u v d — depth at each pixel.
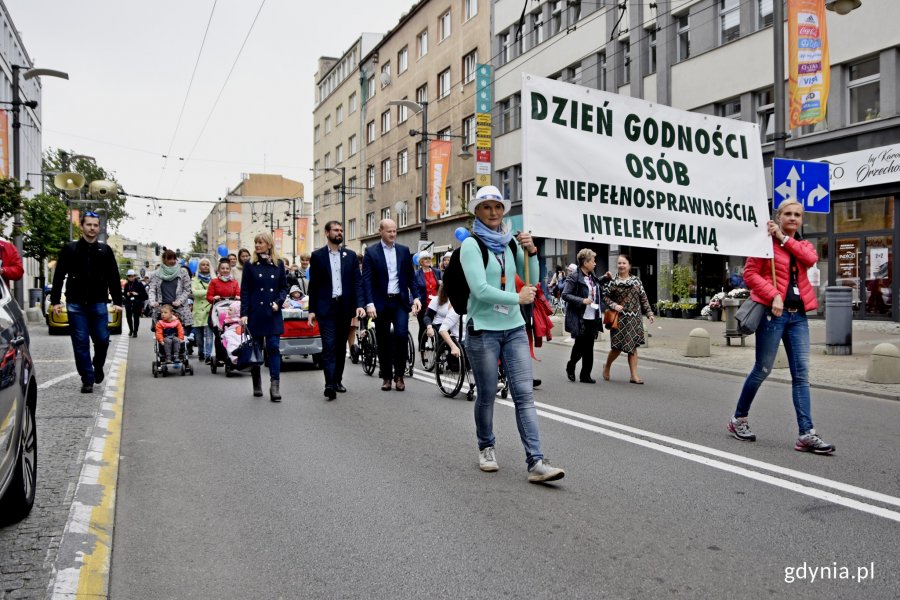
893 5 17.66
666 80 24.34
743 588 3.34
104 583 3.39
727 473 5.30
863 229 18.78
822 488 4.91
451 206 38.66
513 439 6.48
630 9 25.94
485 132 31.72
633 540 3.96
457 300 5.27
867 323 18.30
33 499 4.32
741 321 6.12
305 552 3.84
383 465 5.59
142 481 5.17
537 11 31.47
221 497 4.80
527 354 5.18
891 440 6.43
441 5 39.59
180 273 12.56
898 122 17.56
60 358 12.98
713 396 8.99
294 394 9.19
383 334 9.39
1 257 6.39
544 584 3.40
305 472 5.39
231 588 3.41
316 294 8.77
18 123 22.53
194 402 8.55
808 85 12.49
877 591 3.31
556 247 30.59
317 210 66.75
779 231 6.01
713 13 22.67
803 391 5.99
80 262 8.70
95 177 71.50
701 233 6.69
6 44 44.50
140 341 17.48
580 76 28.98
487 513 4.43
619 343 10.23
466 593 3.31
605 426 7.03
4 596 3.20
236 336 10.73
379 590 3.36
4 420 3.55
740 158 7.01
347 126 56.62
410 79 43.91
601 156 6.14
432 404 8.37
